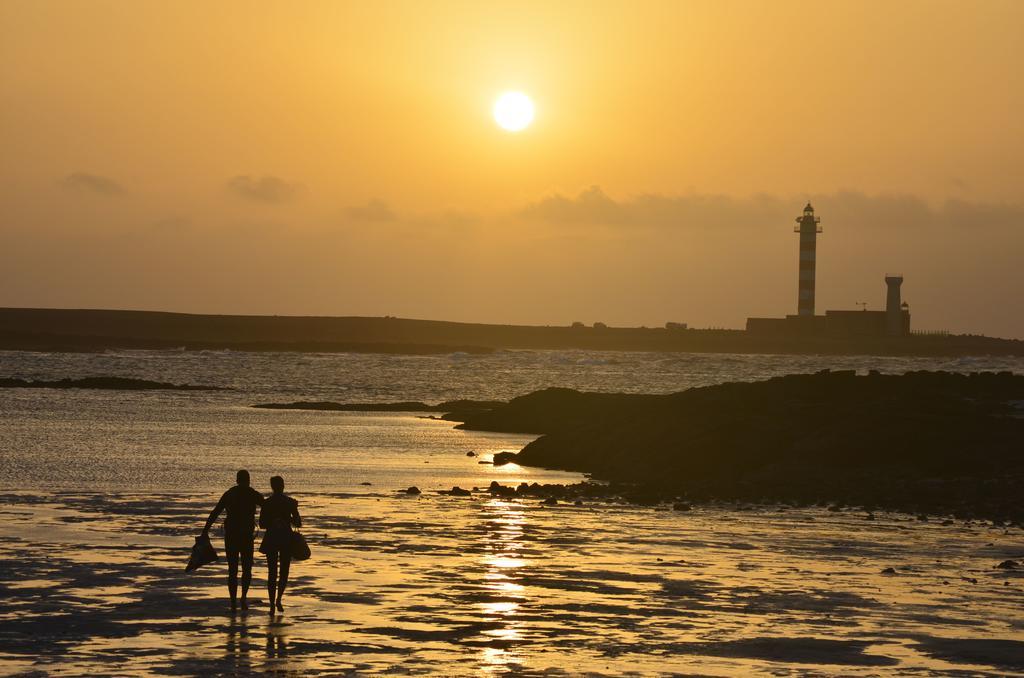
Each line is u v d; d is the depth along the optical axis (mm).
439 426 152875
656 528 54969
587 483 78312
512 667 27172
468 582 38688
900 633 31562
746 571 42094
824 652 29203
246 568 33875
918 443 85688
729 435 93000
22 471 78312
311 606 34188
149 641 29250
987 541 51500
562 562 43531
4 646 28547
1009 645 30188
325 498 66250
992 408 107625
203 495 65000
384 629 31141
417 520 56156
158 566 40688
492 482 76750
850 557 46125
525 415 145500
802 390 121625
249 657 27672
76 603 33938
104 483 71625
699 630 31703
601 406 145250
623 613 33938
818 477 80438
